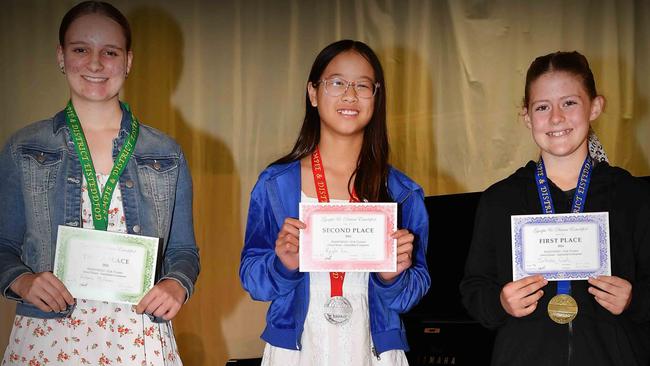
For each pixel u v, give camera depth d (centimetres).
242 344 554
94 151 266
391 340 267
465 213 394
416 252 280
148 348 258
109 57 264
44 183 261
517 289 254
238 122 550
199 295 550
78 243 254
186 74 545
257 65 550
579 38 539
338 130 272
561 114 265
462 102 546
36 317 253
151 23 541
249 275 269
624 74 538
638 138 538
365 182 273
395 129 549
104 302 257
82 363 252
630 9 536
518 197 272
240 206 552
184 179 280
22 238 264
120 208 264
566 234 259
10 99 525
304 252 258
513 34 542
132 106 539
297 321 263
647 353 262
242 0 549
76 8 267
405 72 548
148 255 256
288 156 283
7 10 527
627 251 260
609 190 267
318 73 279
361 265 259
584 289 260
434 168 549
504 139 543
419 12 548
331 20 549
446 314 385
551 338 256
